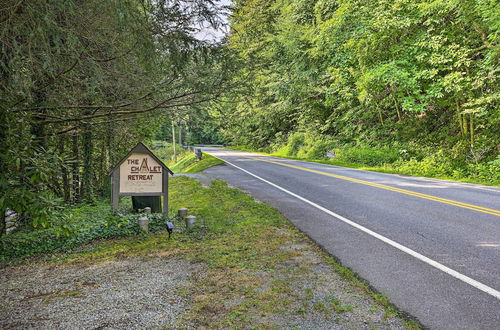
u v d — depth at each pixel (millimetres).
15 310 3910
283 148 34500
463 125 17766
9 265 5562
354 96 23062
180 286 4375
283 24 26516
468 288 4008
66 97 6309
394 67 17328
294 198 9922
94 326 3467
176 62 6520
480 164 14836
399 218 7293
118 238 6836
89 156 10797
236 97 7746
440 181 13156
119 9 4770
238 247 5840
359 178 13977
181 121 8062
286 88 29266
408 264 4797
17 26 4066
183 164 26859
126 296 4152
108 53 5695
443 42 16203
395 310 3568
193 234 6863
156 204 8797
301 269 4758
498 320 3322
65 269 5250
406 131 21625
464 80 15711
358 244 5723
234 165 20250
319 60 26125
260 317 3510
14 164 5160
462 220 6992
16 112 5355
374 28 18125
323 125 30812
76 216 8148
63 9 4090
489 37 14227
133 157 7598
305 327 3299
